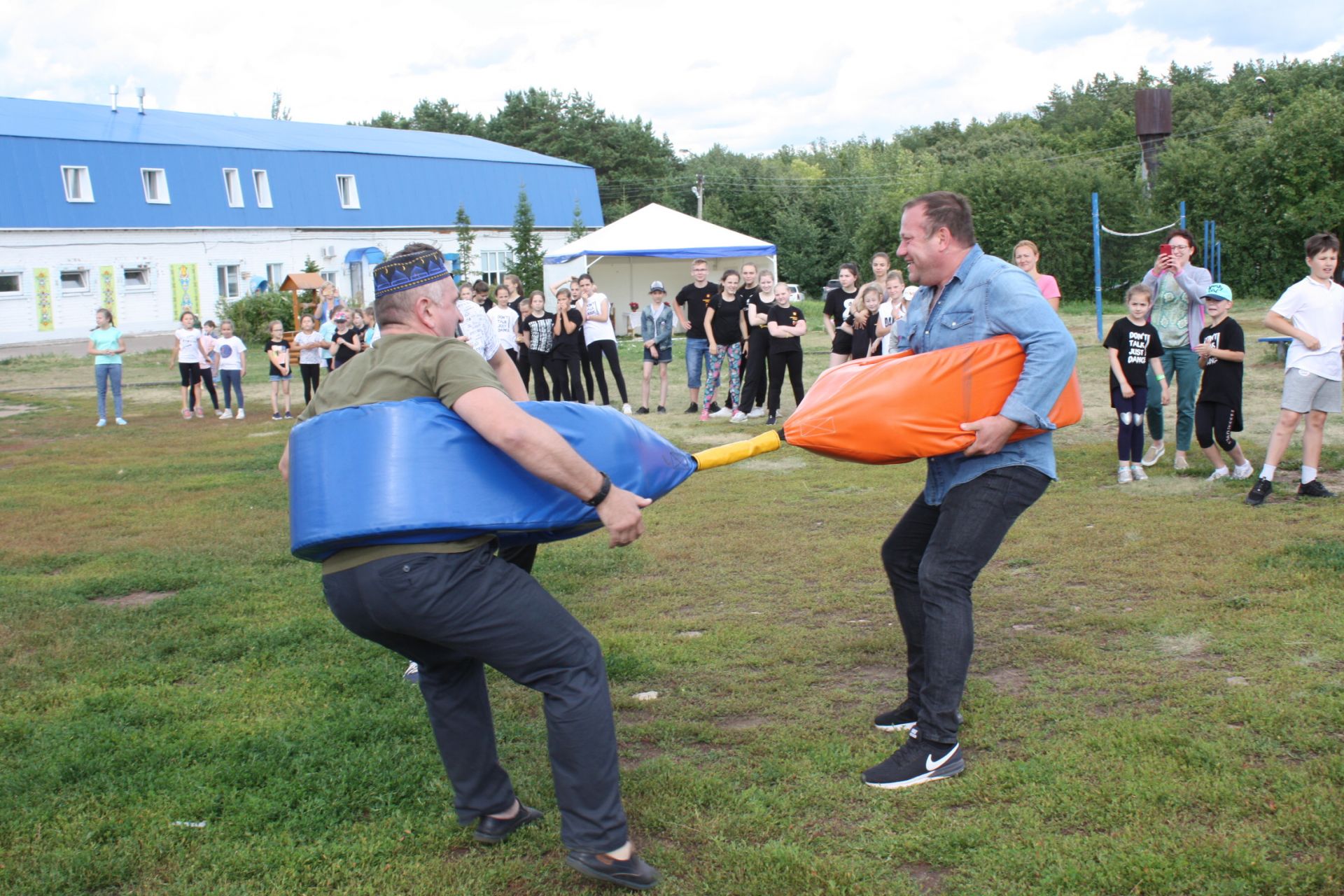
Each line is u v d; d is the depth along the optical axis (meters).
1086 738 3.60
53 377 23.25
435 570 2.73
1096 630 4.76
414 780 3.61
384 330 2.99
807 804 3.33
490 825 3.22
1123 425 7.94
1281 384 13.47
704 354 13.47
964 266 3.53
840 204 57.12
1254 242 34.81
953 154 73.44
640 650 4.83
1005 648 4.59
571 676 2.88
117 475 10.65
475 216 44.91
